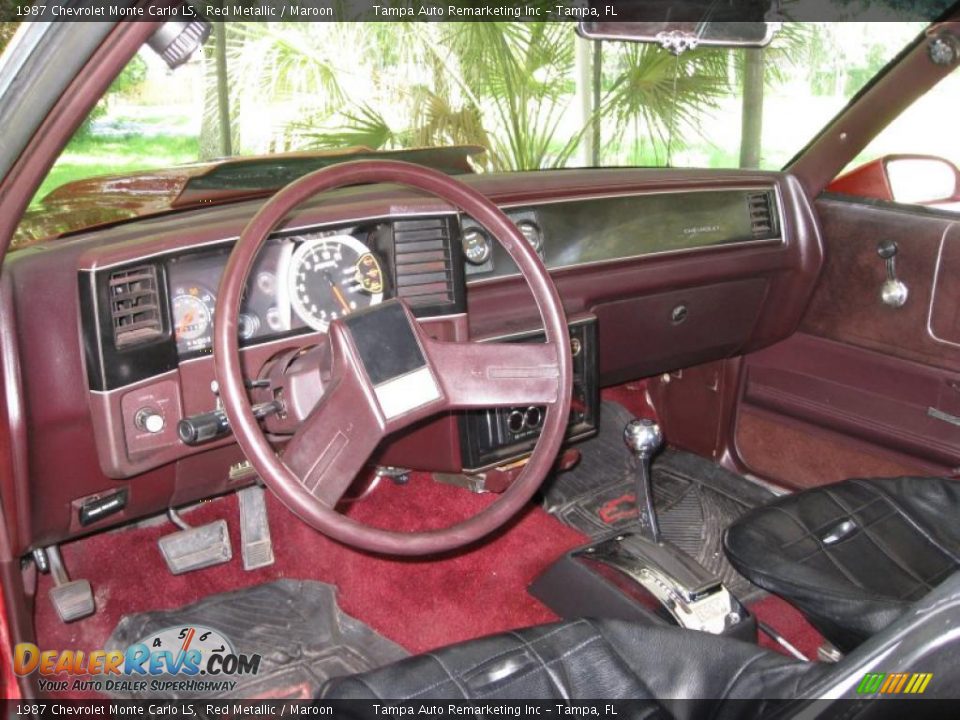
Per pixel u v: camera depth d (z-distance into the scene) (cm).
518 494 142
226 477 187
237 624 205
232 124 466
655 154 376
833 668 90
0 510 158
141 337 151
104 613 204
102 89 106
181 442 158
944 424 214
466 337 179
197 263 156
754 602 222
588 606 195
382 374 130
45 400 152
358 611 212
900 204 217
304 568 223
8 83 104
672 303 226
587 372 204
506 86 481
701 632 129
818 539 169
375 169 137
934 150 216
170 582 213
